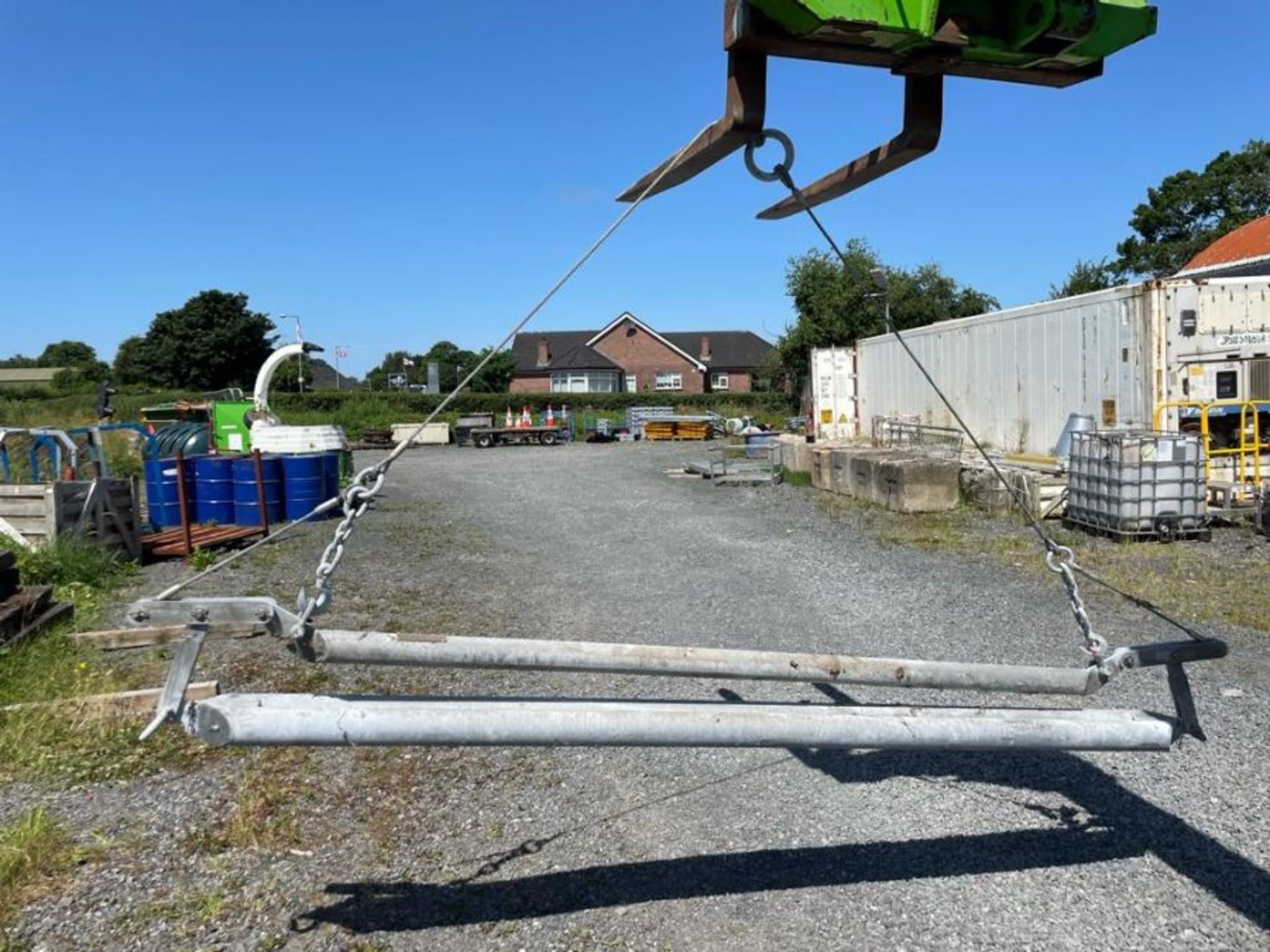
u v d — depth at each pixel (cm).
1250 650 624
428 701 253
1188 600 764
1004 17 255
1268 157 4375
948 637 679
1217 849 364
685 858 366
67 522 951
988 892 338
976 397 1655
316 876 355
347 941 313
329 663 305
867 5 234
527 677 598
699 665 339
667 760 463
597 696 557
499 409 5100
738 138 262
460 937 315
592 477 2153
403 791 430
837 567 970
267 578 964
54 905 335
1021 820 392
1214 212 4503
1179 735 307
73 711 507
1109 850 365
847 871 354
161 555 1084
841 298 3647
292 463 1393
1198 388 1201
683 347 7788
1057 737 281
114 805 414
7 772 445
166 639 671
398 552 1120
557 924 322
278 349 1828
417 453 3316
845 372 2183
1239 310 1208
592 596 861
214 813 406
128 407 4147
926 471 1341
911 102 277
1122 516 1051
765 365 4531
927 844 374
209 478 1349
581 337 7694
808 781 436
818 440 2111
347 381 9344
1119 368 1272
